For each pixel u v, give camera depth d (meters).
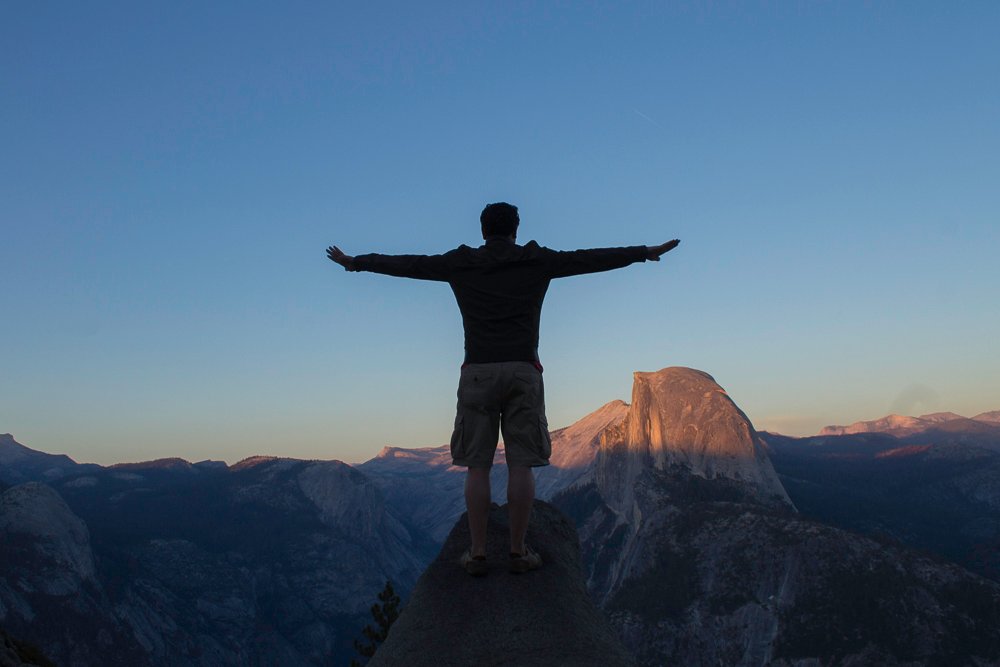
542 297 6.13
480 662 4.64
